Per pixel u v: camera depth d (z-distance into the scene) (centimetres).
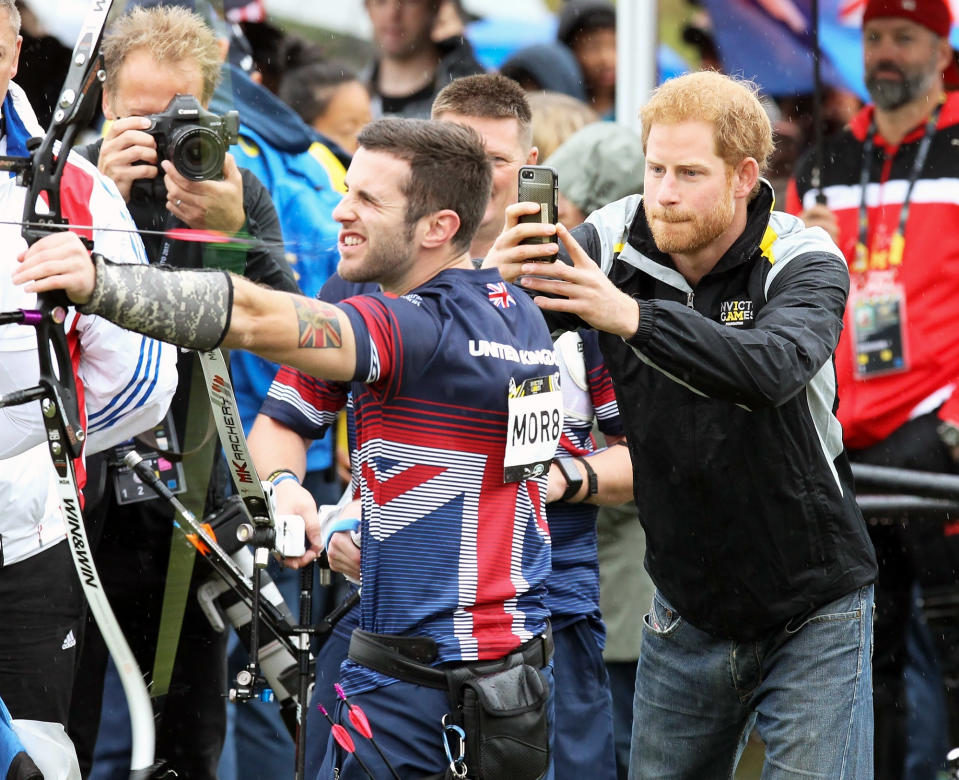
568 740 1341
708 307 1198
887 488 1786
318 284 1628
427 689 1032
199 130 1266
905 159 1861
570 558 1360
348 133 2053
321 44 2194
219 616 1395
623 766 1597
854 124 1911
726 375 1037
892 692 1805
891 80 1844
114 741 1507
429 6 2228
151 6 1367
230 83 1551
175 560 1327
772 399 1055
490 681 1029
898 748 1792
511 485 1059
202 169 1268
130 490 1373
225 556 1298
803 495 1190
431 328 1006
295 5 2184
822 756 1198
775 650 1238
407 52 2238
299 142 1666
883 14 1834
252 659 1175
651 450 1213
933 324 1839
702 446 1184
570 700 1348
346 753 1068
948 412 1833
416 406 1012
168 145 1275
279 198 1631
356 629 1062
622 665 1597
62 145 920
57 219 927
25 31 1873
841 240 1891
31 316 876
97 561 1453
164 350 1203
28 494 1227
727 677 1270
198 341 884
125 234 1178
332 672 1300
